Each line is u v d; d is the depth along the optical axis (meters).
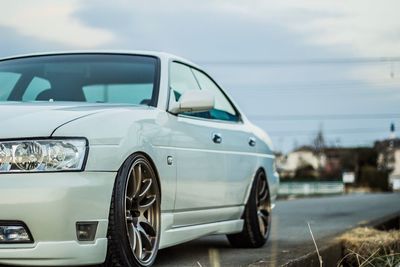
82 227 3.99
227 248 6.48
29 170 3.91
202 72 6.21
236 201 6.08
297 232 8.37
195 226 5.31
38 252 3.89
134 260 4.29
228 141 5.92
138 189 4.46
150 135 4.58
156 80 5.27
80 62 5.72
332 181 75.44
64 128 4.02
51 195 3.85
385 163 81.00
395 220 10.01
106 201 4.09
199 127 5.42
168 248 6.39
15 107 4.36
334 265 5.90
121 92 5.28
